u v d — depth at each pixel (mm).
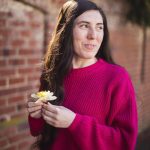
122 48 6883
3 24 4004
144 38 7820
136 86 7535
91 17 2385
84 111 2348
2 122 4109
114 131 2285
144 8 6965
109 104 2359
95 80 2406
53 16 4703
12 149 4289
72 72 2463
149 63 8094
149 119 7852
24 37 4312
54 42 2533
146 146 6812
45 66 2607
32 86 4500
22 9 4254
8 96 4152
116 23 6543
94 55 2445
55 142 2432
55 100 2420
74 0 2467
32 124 2516
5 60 4066
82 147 2260
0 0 3947
